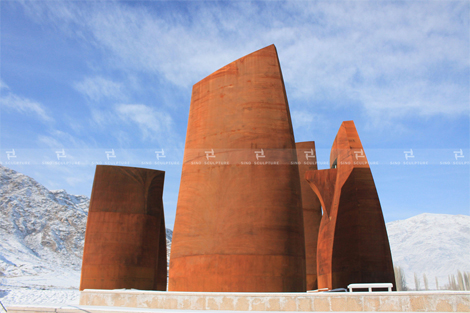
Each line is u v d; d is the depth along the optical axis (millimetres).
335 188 14461
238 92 11711
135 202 18609
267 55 11875
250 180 10727
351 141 13758
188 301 8797
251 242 10203
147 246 18328
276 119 11305
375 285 8555
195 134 12156
